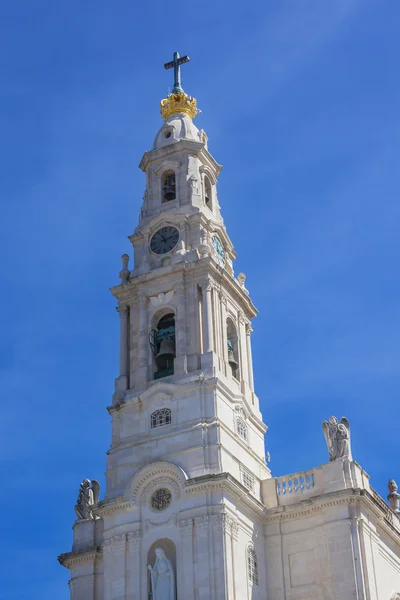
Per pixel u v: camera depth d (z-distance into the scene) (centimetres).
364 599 7325
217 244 9144
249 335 9156
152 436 8056
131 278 8838
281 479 8188
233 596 7244
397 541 8225
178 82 10106
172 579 7388
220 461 7738
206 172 9506
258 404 8856
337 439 8031
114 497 7888
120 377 8550
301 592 7662
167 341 8575
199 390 8088
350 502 7675
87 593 8012
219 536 7381
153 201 9325
